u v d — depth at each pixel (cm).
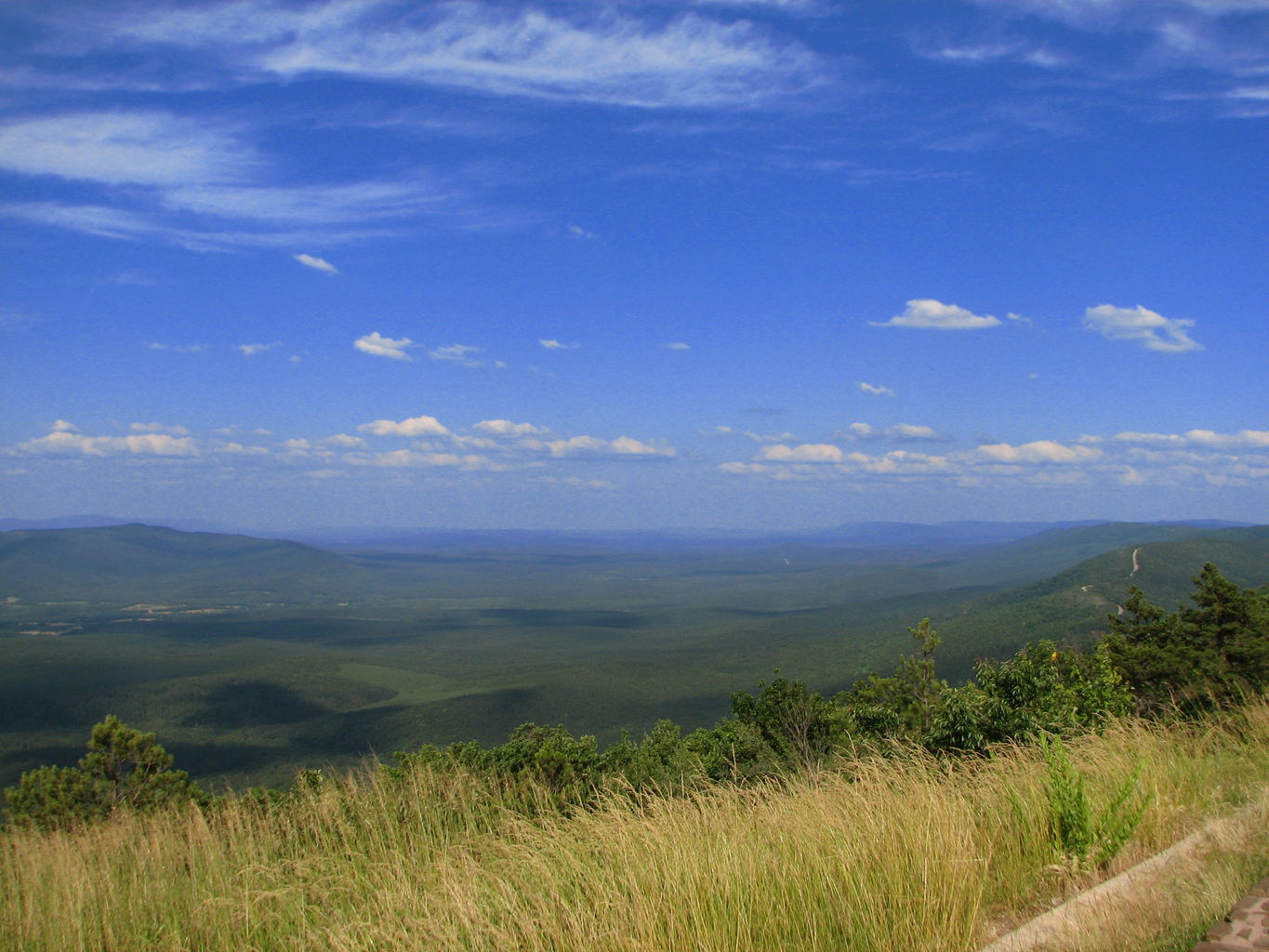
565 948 455
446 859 599
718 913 470
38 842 688
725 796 671
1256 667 972
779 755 1405
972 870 491
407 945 481
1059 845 550
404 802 754
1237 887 474
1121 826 563
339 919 540
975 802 649
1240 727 907
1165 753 798
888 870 494
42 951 522
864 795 641
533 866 561
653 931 450
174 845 669
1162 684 1017
